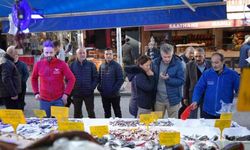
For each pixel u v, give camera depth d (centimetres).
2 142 117
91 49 1206
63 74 441
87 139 103
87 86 540
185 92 481
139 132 303
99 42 1323
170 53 397
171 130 307
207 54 1124
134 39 1273
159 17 423
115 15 437
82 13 445
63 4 438
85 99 548
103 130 280
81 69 538
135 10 428
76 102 546
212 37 1246
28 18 405
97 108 788
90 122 347
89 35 1322
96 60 1080
